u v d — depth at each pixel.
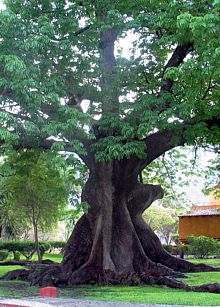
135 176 18.64
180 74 13.01
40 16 14.44
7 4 14.52
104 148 15.75
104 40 18.39
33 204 25.48
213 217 36.28
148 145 17.92
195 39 12.79
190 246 31.97
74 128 13.80
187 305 10.73
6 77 13.24
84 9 16.30
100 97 16.33
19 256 34.09
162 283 16.47
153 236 19.84
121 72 16.84
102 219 17.97
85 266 17.50
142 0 15.49
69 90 15.87
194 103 14.27
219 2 10.44
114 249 17.73
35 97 12.84
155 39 16.92
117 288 16.03
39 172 22.22
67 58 15.02
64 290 15.59
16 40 13.10
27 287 16.28
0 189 25.44
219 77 13.31
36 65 13.63
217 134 16.27
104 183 18.08
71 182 18.05
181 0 13.04
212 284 14.48
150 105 15.46
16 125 12.96
